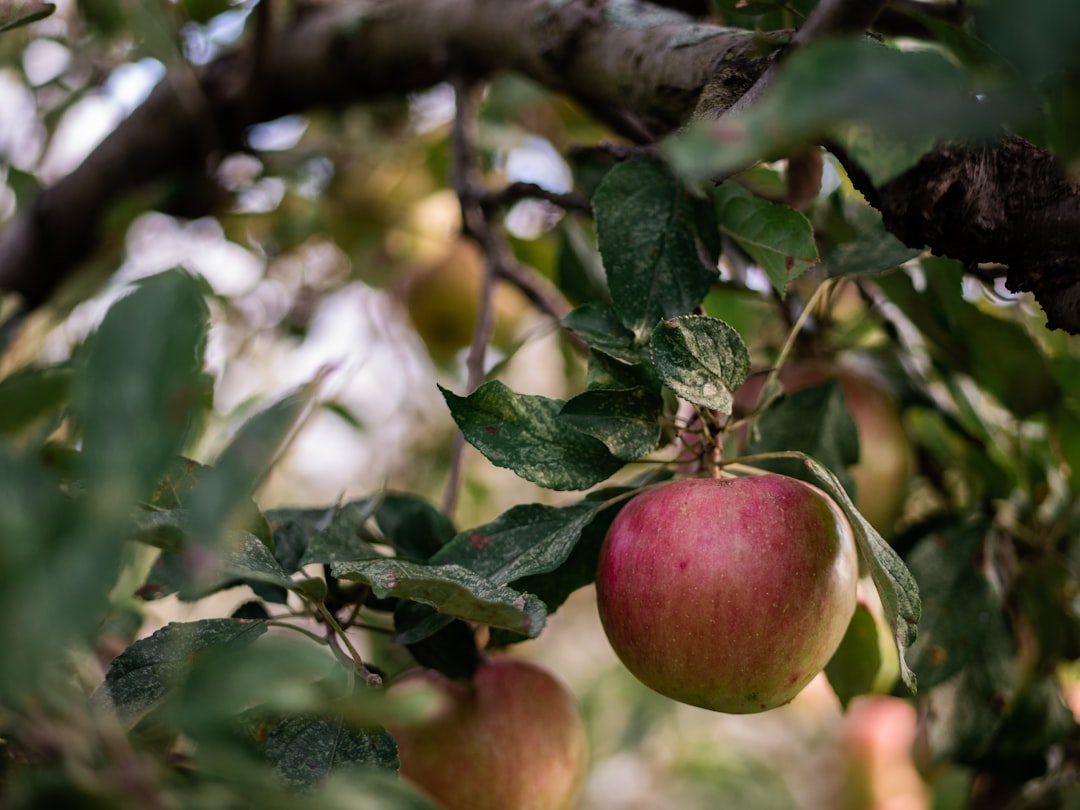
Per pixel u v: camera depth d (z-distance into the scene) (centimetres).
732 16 50
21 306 70
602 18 52
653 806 147
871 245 49
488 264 61
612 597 42
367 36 68
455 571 40
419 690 30
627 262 45
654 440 42
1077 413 55
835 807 83
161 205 79
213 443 50
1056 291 40
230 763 29
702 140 27
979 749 54
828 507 42
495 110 90
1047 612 57
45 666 28
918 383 58
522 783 48
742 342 41
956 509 60
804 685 42
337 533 45
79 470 28
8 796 28
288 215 91
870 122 27
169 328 28
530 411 42
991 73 38
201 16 73
